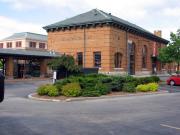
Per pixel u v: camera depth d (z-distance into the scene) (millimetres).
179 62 54312
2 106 17016
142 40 61125
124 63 53781
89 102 19938
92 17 51938
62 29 54312
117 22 50031
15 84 35969
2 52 39750
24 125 11328
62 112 14875
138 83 29000
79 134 9953
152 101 20672
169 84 40500
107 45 49281
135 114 14516
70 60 34312
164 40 72500
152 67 67438
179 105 18391
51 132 10188
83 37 52031
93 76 27766
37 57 47188
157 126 11500
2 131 10195
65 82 24109
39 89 22938
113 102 19938
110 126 11383
